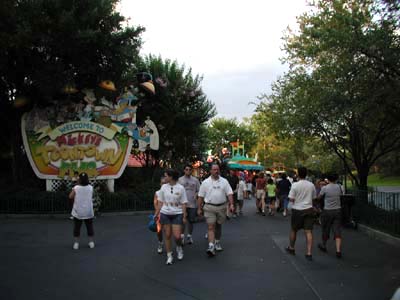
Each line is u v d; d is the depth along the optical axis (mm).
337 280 7309
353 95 11688
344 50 11016
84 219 10219
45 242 11094
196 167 28578
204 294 6516
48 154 18266
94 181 18672
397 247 10477
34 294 6484
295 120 17219
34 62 16094
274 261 8875
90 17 15953
